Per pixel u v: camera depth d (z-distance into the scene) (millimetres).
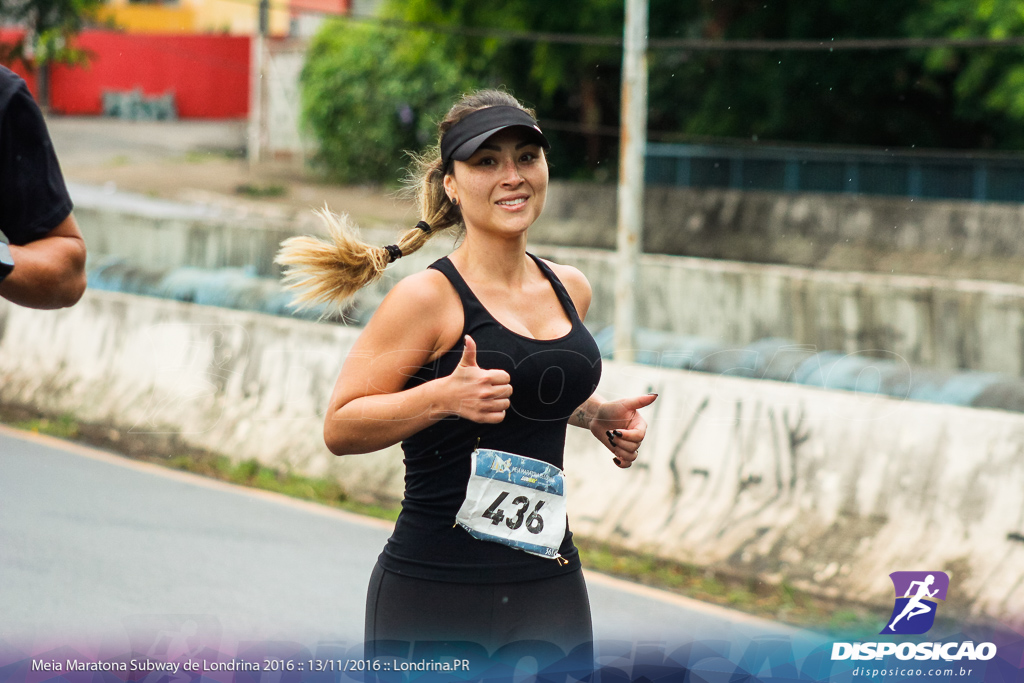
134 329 27359
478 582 8234
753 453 18828
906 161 59000
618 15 64500
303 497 22766
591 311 43281
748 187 65812
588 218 67125
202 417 25500
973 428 16906
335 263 9023
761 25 64688
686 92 70125
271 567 17484
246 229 50500
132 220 54219
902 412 17641
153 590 15695
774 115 65438
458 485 8227
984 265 51750
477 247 8453
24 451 24875
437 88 81188
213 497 22062
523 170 8320
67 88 115125
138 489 22188
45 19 36250
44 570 16531
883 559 16906
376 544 19484
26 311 29922
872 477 17594
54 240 6895
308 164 88188
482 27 65062
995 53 55594
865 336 39531
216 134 109812
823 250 57500
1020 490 16234
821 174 62594
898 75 63531
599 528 19844
